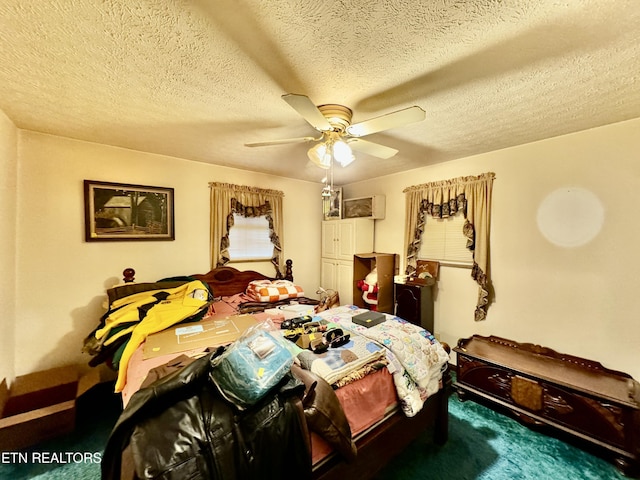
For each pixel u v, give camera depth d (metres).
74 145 2.44
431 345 1.89
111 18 1.04
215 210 3.23
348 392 1.41
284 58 1.30
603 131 2.09
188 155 2.91
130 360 1.74
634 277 1.98
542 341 2.42
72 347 2.46
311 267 4.25
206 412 1.02
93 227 2.54
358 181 4.19
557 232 2.32
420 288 3.04
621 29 1.09
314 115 1.43
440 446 1.89
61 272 2.41
